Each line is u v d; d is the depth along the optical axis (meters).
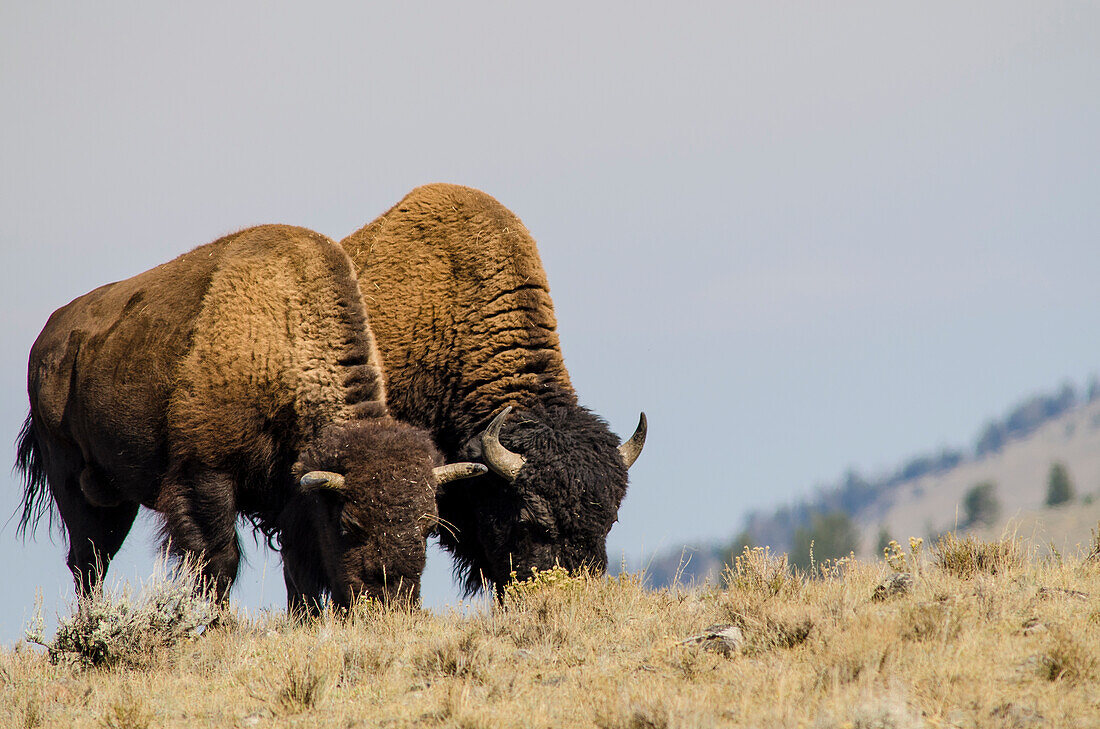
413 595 29.36
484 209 41.09
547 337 39.19
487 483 35.25
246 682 23.80
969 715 17.70
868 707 17.27
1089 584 24.97
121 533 39.59
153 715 22.00
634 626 25.41
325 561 31.62
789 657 21.16
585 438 34.34
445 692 21.20
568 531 33.06
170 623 27.61
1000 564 27.00
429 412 39.75
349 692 22.34
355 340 34.56
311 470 31.14
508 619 26.86
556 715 19.52
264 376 33.59
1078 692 18.27
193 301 35.12
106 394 36.03
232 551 33.50
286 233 36.28
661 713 18.22
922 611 21.72
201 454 33.09
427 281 40.31
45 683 24.91
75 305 41.12
